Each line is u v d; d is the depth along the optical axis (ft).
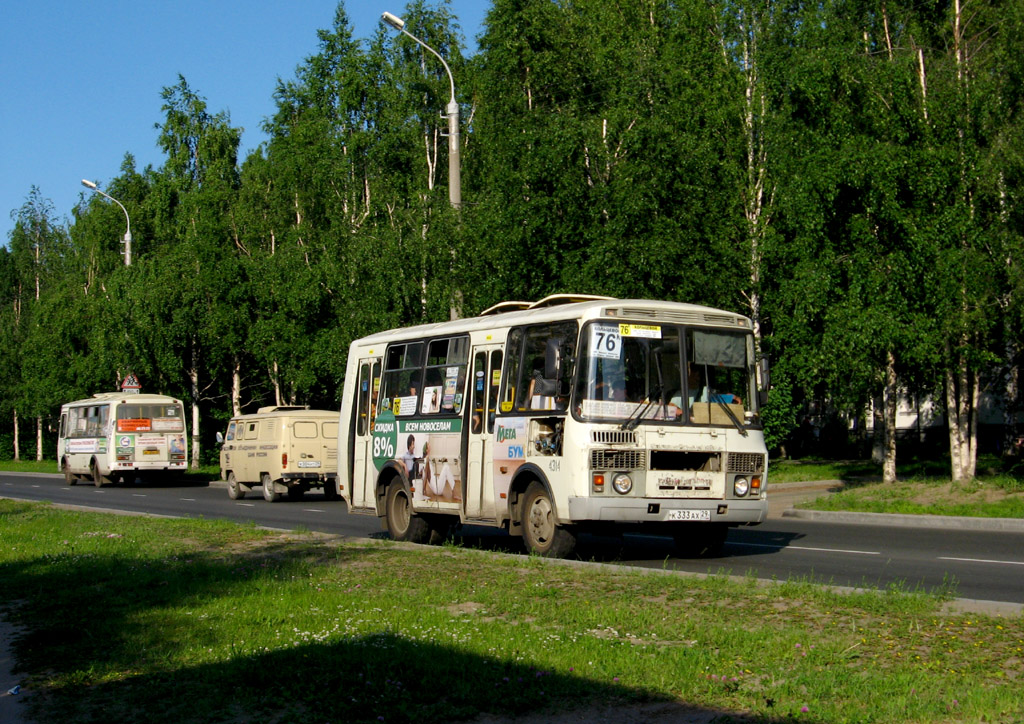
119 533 59.88
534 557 43.60
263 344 154.61
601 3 133.18
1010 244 73.92
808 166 83.41
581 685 22.50
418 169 143.74
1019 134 74.28
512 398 49.11
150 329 163.02
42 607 35.19
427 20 150.71
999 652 24.45
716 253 102.32
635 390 45.32
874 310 78.33
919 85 80.23
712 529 48.37
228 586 37.81
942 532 62.49
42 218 275.39
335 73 160.35
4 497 114.93
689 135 100.78
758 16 115.34
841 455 167.32
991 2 82.69
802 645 25.48
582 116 100.94
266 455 105.40
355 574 40.63
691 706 21.11
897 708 19.97
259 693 23.04
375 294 112.78
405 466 57.16
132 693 23.48
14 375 260.42
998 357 78.95
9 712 22.54
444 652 25.79
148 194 202.28
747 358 48.14
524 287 93.97
